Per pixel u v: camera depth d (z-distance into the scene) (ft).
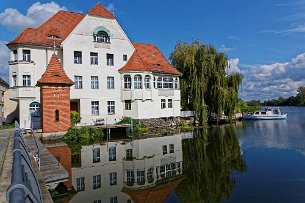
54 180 36.42
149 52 141.38
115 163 59.26
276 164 55.98
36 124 104.42
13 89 104.01
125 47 126.11
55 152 71.20
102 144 83.87
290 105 549.54
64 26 125.18
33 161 40.52
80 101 114.73
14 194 7.27
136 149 75.66
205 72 135.74
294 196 36.99
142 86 122.72
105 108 120.06
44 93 92.38
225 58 141.28
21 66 103.24
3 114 136.98
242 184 43.14
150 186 43.45
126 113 124.06
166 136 101.76
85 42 116.26
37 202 9.82
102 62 120.06
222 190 40.68
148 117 125.49
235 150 73.31
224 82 139.03
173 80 137.69
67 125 96.02
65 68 111.24
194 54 140.15
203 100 134.21
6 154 40.75
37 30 114.21
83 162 59.88
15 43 103.91
